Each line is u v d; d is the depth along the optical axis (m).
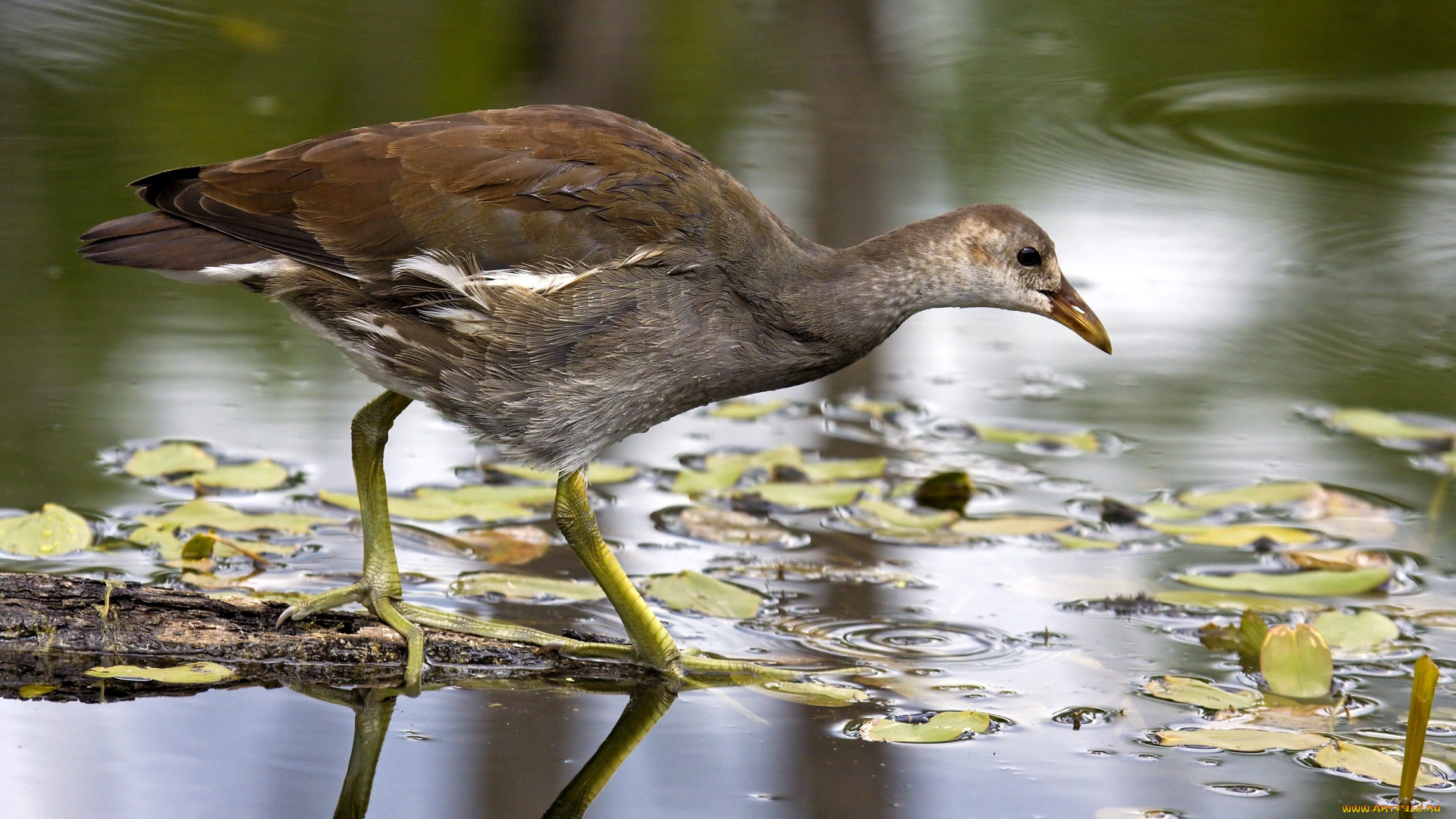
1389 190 15.09
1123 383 11.99
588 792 6.69
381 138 7.61
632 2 17.72
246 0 17.95
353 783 6.62
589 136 7.71
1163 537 9.45
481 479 10.00
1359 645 8.16
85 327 11.90
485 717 7.29
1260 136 16.25
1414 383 11.93
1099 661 7.96
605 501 9.81
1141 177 15.27
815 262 7.90
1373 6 19.20
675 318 7.59
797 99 16.80
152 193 7.49
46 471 9.58
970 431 11.08
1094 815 6.52
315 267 7.47
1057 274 8.37
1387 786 6.79
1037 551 9.27
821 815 6.50
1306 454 10.70
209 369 11.38
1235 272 13.62
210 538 8.48
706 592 8.51
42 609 7.48
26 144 14.20
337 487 9.66
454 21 17.59
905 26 18.69
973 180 15.09
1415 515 9.76
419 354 7.59
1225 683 7.77
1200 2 19.20
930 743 7.10
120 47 16.52
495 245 7.43
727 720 7.34
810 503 9.70
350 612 7.98
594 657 7.84
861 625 8.34
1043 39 18.64
